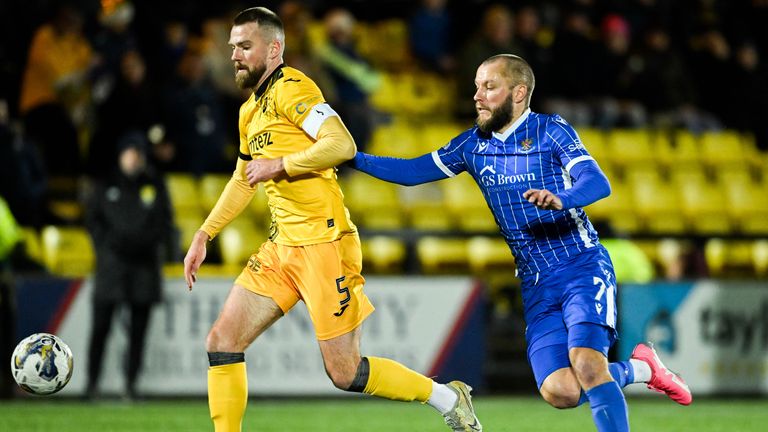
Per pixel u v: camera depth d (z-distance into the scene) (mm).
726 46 59688
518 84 18469
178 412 31922
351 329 18625
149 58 52594
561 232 18578
